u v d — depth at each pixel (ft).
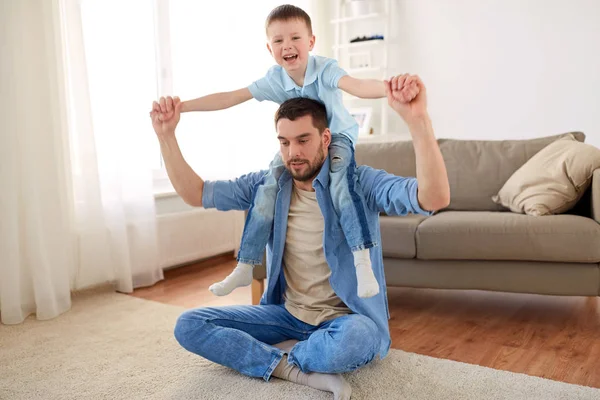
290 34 5.73
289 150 5.31
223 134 12.45
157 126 5.62
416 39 15.06
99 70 9.55
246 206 6.21
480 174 9.89
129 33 10.01
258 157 13.56
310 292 5.86
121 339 7.30
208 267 12.01
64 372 6.22
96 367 6.34
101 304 9.04
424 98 4.17
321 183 5.46
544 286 7.64
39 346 7.08
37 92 8.38
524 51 13.58
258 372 5.72
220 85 12.33
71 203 9.20
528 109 13.67
